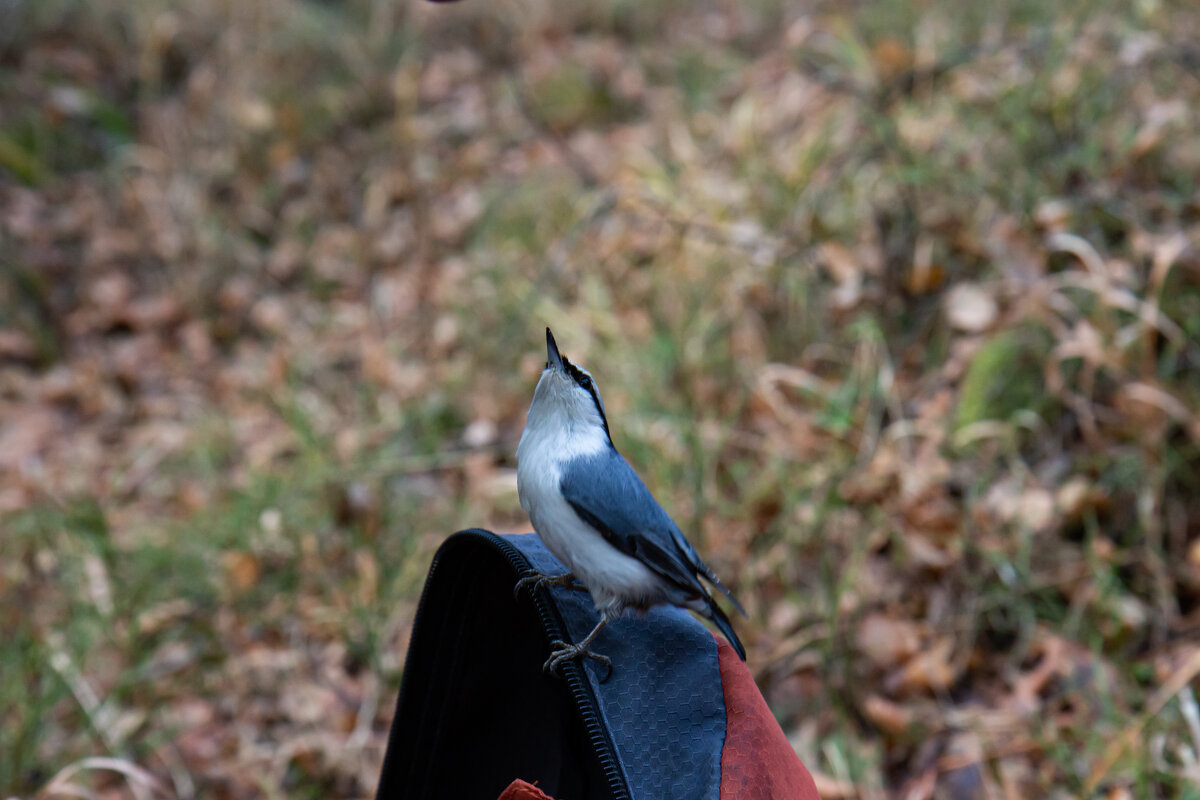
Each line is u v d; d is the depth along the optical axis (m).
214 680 4.55
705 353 5.52
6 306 7.03
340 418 5.95
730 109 7.46
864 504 4.65
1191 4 6.23
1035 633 4.22
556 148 7.79
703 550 4.60
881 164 5.95
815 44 7.50
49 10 9.03
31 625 4.73
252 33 8.98
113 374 6.65
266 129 8.29
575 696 1.85
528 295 6.23
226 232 7.61
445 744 2.18
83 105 8.45
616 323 5.87
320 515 5.15
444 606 2.12
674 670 1.93
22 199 7.82
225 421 6.06
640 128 7.79
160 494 5.64
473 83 8.70
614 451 2.31
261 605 4.83
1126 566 4.38
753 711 1.84
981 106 6.04
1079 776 3.69
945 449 4.76
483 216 7.31
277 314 7.02
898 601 4.37
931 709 4.03
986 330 5.05
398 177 7.83
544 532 2.26
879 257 5.54
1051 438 4.75
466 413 5.80
